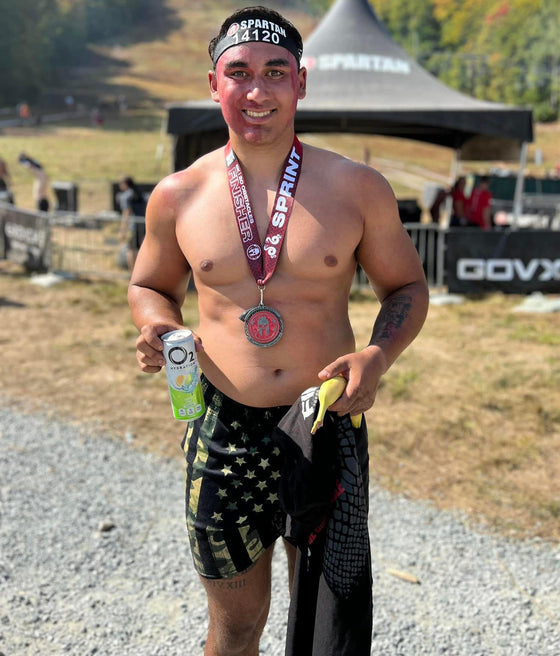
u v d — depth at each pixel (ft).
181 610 10.32
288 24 5.97
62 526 12.69
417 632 9.78
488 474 14.89
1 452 15.94
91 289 33.17
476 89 245.65
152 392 20.02
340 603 5.69
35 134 131.54
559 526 12.80
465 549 12.03
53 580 11.00
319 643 5.73
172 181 6.46
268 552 6.59
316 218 5.96
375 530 12.65
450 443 16.39
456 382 20.47
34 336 25.63
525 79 234.58
